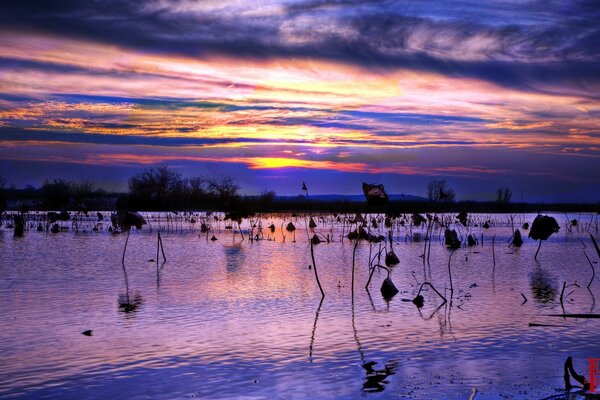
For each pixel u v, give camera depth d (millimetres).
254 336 15734
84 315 18422
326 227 70312
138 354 14008
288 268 30719
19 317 18094
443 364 13227
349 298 21703
